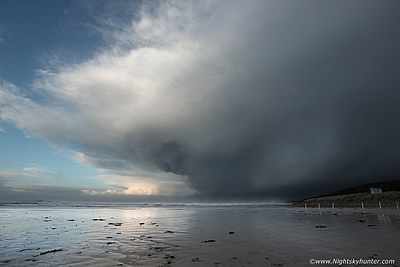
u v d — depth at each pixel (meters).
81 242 13.25
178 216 34.50
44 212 41.75
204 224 22.56
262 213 40.75
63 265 8.61
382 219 22.81
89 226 21.31
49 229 19.14
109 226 21.31
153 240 13.74
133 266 8.32
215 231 17.38
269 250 10.26
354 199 59.69
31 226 21.09
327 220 23.92
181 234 16.03
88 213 40.91
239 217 31.44
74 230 18.56
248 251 10.16
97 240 13.90
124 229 19.11
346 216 28.19
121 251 10.80
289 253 9.55
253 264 8.09
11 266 8.61
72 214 37.78
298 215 33.41
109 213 41.66
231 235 15.16
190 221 25.88
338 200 64.38
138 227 20.47
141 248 11.45
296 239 12.88
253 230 17.44
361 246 10.36
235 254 9.70
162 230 18.34
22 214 35.81
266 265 7.93
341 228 16.97
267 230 17.20
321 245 10.93
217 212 46.34
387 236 12.87
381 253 9.03
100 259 9.38
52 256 9.98
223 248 11.01
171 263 8.57
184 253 10.17
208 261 8.71
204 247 11.40
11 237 15.09
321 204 66.50
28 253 10.60
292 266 7.71
